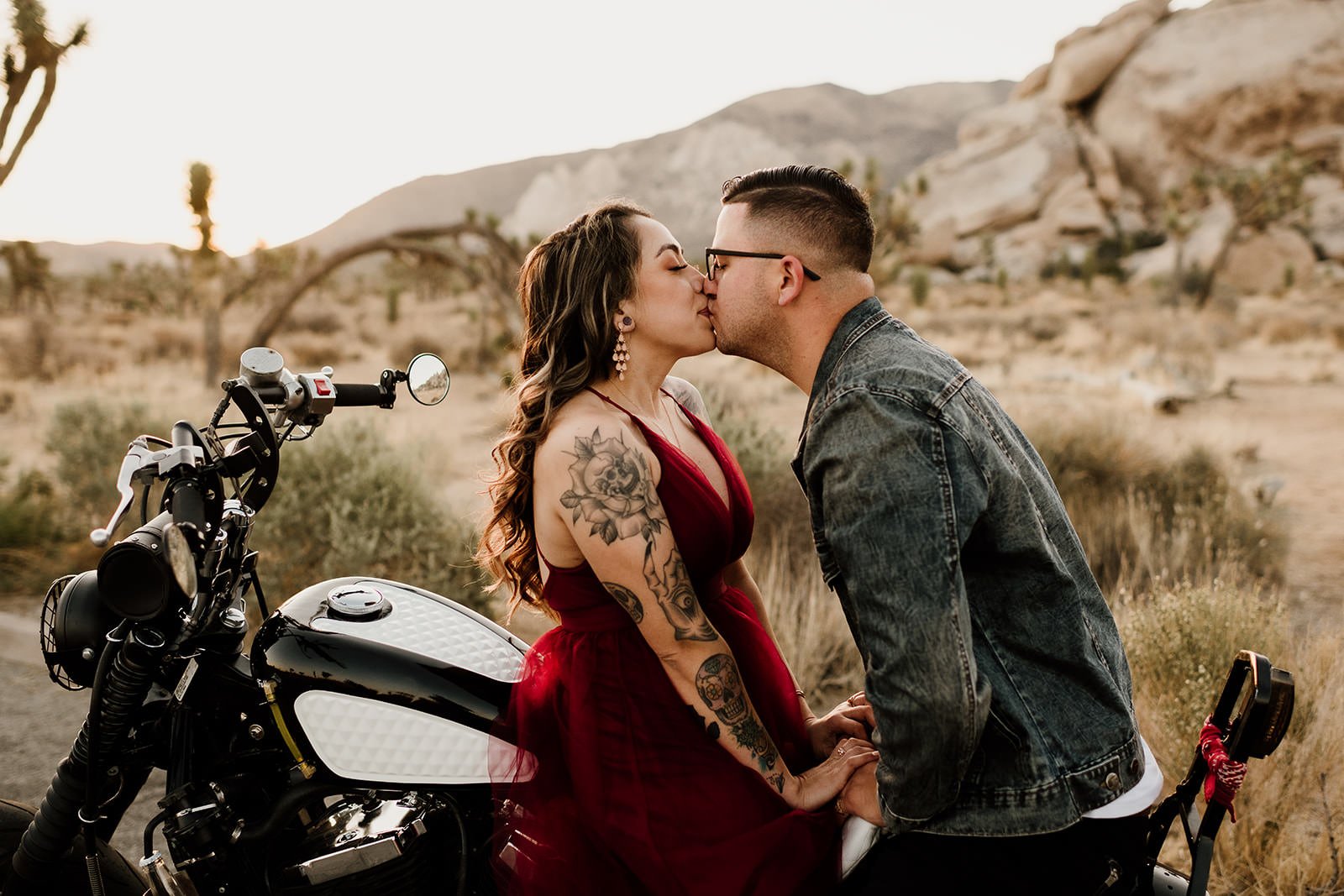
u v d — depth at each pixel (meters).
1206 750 1.67
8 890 1.85
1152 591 4.58
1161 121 63.88
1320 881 2.68
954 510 1.51
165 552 1.67
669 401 2.23
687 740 1.91
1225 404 12.98
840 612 4.45
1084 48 68.00
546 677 2.00
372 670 1.84
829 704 4.04
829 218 1.75
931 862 1.69
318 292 49.31
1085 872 1.66
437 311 43.53
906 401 1.56
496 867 1.87
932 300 44.84
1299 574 5.89
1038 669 1.65
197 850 1.86
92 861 1.81
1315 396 13.50
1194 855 1.61
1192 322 24.98
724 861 1.82
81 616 1.82
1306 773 3.01
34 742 3.72
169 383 17.64
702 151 149.25
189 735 1.90
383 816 1.86
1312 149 59.00
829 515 1.60
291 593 5.14
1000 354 22.28
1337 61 59.88
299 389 2.03
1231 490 6.51
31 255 34.84
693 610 1.84
